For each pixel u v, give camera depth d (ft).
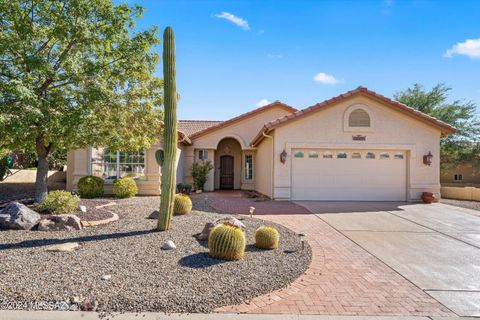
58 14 30.25
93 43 31.63
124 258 19.98
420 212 42.75
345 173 53.01
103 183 51.44
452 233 31.19
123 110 36.29
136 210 37.14
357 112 52.34
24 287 15.51
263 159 62.23
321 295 16.57
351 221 36.11
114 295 14.98
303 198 52.47
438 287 17.94
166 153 26.89
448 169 90.22
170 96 26.45
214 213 38.09
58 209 31.04
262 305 15.26
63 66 30.89
